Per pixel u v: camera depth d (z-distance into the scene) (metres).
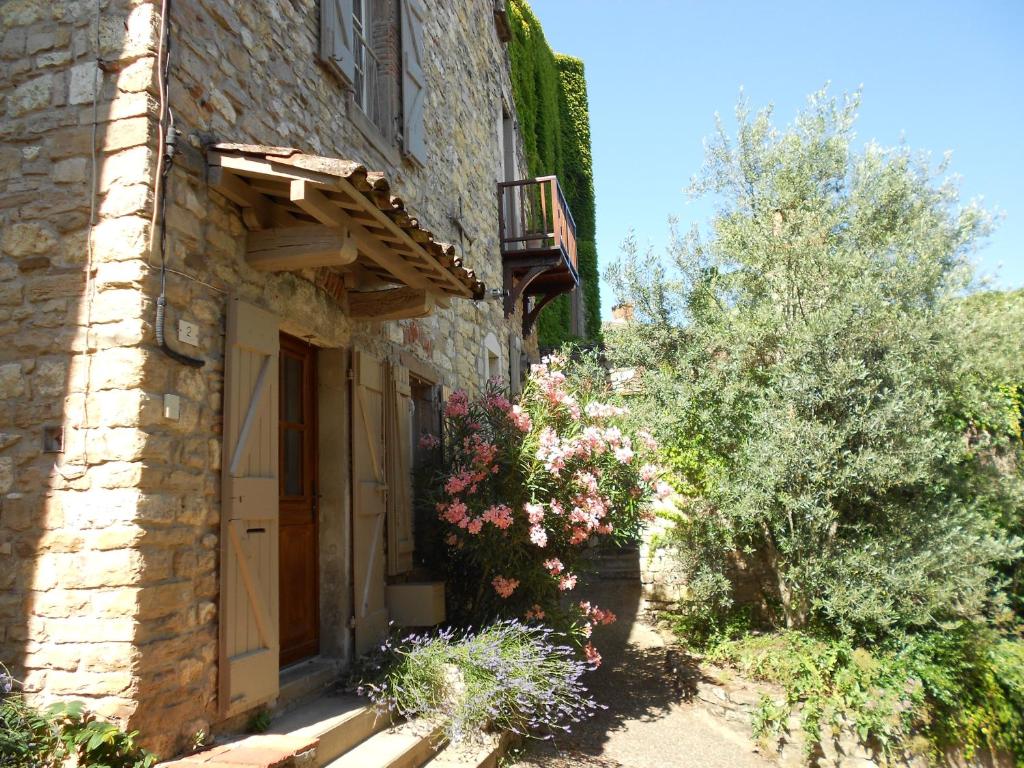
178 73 3.25
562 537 5.58
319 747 3.31
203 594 3.15
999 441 7.29
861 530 6.08
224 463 3.34
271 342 3.75
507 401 5.82
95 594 2.82
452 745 4.11
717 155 7.16
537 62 13.93
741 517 6.33
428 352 6.58
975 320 6.52
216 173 3.37
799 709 5.34
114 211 3.02
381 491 5.03
